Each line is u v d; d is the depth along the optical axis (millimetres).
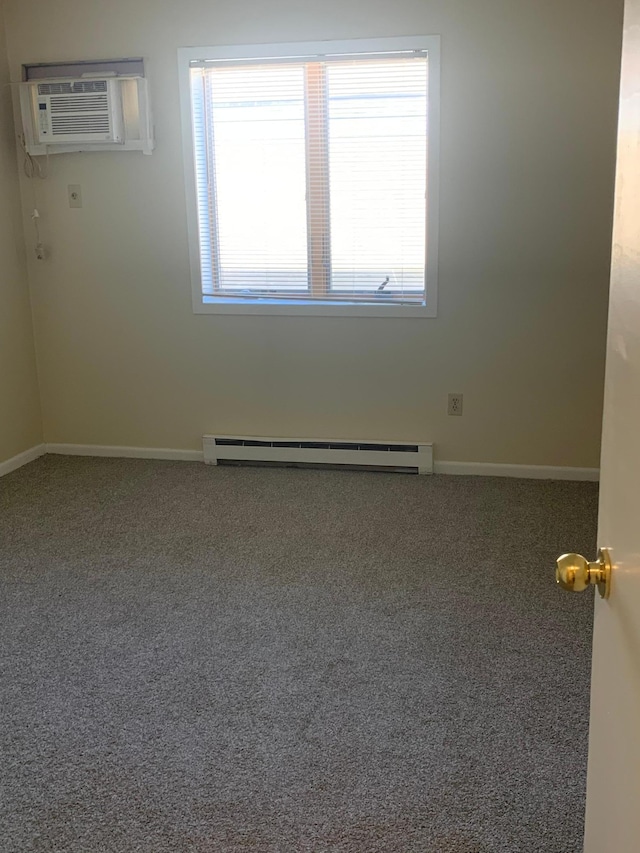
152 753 1914
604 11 3406
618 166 883
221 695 2145
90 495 3732
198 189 3938
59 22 3871
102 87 3787
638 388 781
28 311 4234
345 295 3926
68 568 2945
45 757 1905
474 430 3936
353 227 3840
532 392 3834
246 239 3959
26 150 3975
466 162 3635
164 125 3879
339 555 3027
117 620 2557
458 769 1837
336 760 1877
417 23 3549
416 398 3951
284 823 1683
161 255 4035
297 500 3631
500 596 2674
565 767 1836
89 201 4043
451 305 3801
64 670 2275
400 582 2791
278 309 3963
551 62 3482
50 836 1657
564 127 3535
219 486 3838
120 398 4273
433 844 1616
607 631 943
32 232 4145
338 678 2215
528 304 3740
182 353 4141
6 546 3150
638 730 785
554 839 1622
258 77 3756
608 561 918
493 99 3555
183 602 2672
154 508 3553
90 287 4156
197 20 3738
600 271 3654
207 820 1695
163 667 2283
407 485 3816
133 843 1635
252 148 3844
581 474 3867
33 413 4316
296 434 4121
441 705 2082
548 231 3650
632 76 809
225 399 4156
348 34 3623
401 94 3648
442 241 3738
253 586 2781
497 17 3480
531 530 3234
